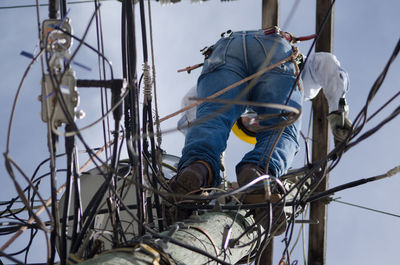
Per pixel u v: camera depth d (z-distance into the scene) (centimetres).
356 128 427
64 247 386
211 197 404
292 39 661
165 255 394
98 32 448
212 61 625
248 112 712
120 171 636
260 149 555
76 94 370
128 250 377
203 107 591
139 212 456
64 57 369
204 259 446
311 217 866
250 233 554
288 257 525
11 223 451
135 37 463
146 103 548
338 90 662
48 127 360
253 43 625
